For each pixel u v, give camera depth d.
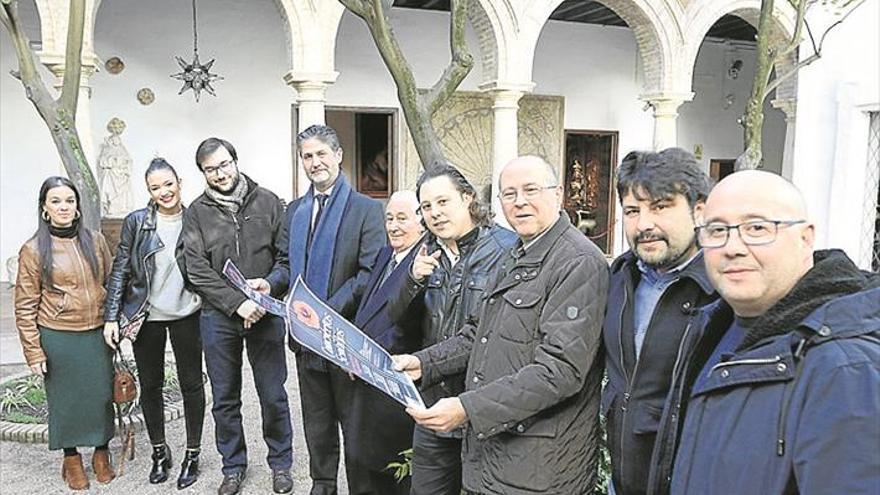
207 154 3.37
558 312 1.89
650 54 10.04
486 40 9.27
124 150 9.64
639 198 1.70
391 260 3.00
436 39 11.23
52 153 9.77
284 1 8.25
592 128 12.43
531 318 1.96
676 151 1.73
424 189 2.53
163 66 9.93
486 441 2.05
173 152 10.10
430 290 2.69
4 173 9.61
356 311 3.20
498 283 2.12
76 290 3.49
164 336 3.76
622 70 12.51
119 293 3.59
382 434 3.03
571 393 1.87
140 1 9.71
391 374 2.08
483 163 11.63
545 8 9.21
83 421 3.60
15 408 4.87
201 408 3.82
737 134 13.41
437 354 2.43
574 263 1.92
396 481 3.14
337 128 11.75
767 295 1.25
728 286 1.27
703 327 1.49
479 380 2.07
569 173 12.70
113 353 3.67
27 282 3.43
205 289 3.41
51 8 7.15
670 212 1.67
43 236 3.44
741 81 13.32
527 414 1.86
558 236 2.01
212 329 3.49
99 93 9.64
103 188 9.52
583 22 12.10
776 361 1.19
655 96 9.97
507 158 9.31
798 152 8.14
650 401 1.72
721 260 1.26
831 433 1.06
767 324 1.23
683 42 9.84
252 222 3.48
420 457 2.66
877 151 7.69
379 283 3.01
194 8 9.76
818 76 7.89
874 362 1.07
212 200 3.43
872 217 7.75
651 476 1.57
